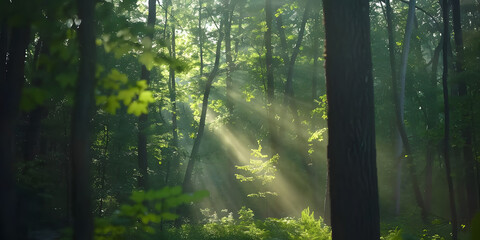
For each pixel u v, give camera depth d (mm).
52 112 11039
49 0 3305
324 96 17609
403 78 23344
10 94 3148
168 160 26016
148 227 3293
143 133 17625
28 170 4941
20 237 3352
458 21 18109
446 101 13750
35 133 10492
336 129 7016
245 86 28141
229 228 14398
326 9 7117
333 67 7023
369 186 7004
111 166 13945
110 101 3461
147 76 18641
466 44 17734
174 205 2980
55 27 3291
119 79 3420
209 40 30500
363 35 7020
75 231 3191
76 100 3252
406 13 30438
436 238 13406
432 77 29500
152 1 19359
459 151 22844
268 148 28734
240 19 29250
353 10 6980
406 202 30406
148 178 17000
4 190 2975
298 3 24984
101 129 13188
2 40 9625
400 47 30750
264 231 13531
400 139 27359
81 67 3311
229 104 29688
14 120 3148
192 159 23578
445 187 30906
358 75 6973
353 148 6961
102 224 3504
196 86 29062
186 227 14766
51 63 3342
